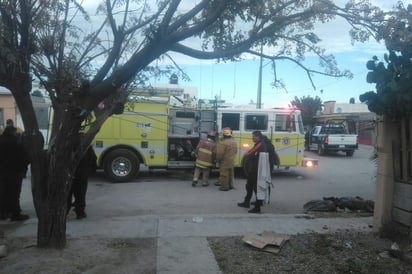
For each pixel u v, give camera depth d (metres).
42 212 5.61
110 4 5.41
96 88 5.22
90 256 5.45
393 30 4.94
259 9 5.09
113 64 5.57
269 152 8.66
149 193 11.17
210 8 5.11
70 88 5.40
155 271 5.00
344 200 8.83
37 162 5.48
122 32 5.32
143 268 5.09
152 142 13.15
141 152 13.09
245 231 6.74
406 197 6.36
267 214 8.25
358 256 5.55
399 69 6.08
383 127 6.63
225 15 5.02
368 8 4.99
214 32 5.32
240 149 13.88
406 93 5.88
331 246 5.95
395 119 6.56
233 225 7.12
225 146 11.59
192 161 13.48
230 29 5.34
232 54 5.37
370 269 5.07
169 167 13.35
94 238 6.25
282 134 14.04
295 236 6.46
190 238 6.32
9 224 7.23
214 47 5.46
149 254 5.58
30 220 7.54
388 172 6.63
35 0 4.96
